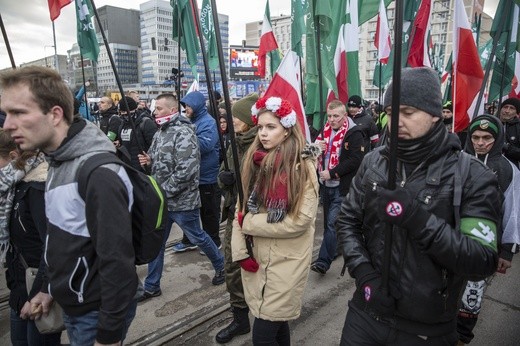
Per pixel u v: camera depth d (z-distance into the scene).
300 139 1.93
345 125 3.87
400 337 1.43
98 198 1.27
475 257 1.21
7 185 1.63
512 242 2.15
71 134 1.35
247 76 45.50
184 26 4.31
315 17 3.23
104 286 1.28
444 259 1.22
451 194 1.32
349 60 4.52
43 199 1.59
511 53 4.38
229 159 2.81
